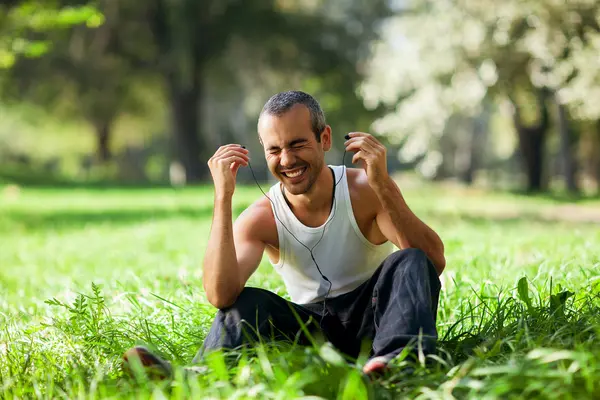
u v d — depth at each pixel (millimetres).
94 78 38156
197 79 38688
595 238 9070
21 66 36594
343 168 4105
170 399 3227
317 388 3203
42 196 30141
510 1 22109
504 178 74375
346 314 4070
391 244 4215
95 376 3719
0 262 11672
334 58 37969
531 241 9672
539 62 23906
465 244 9359
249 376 3264
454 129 49312
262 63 39156
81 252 12359
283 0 37812
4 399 3561
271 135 3879
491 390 2998
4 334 4934
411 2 30500
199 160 40312
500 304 4488
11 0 19328
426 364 3455
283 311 3947
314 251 4082
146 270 8648
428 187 39656
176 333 4672
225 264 3869
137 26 35531
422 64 26766
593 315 4273
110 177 48000
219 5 35062
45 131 57469
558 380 3064
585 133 38438
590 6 19766
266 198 4148
